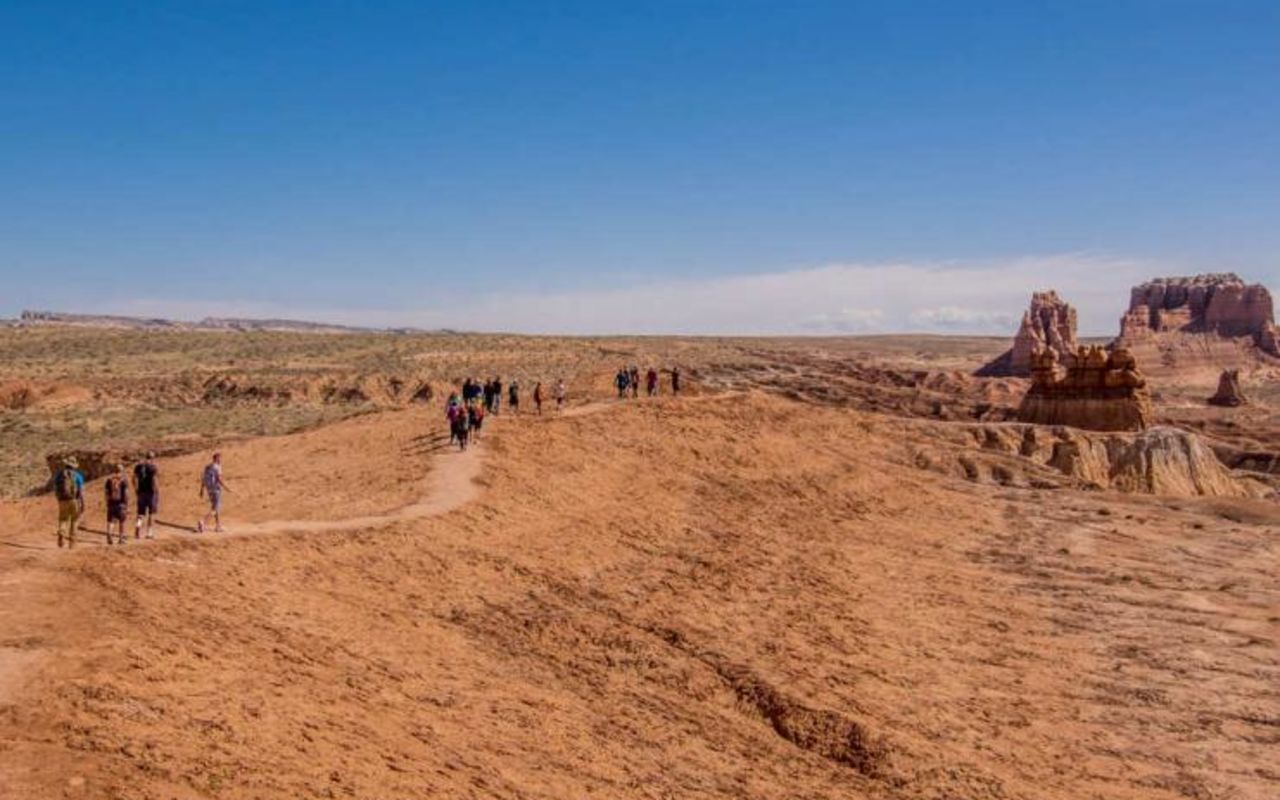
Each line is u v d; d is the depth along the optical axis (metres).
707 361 175.12
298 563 27.70
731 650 30.02
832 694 27.75
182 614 21.41
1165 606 41.53
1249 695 31.08
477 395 50.56
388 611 26.59
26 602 20.05
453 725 19.81
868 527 51.88
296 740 16.28
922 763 23.94
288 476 39.91
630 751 21.38
